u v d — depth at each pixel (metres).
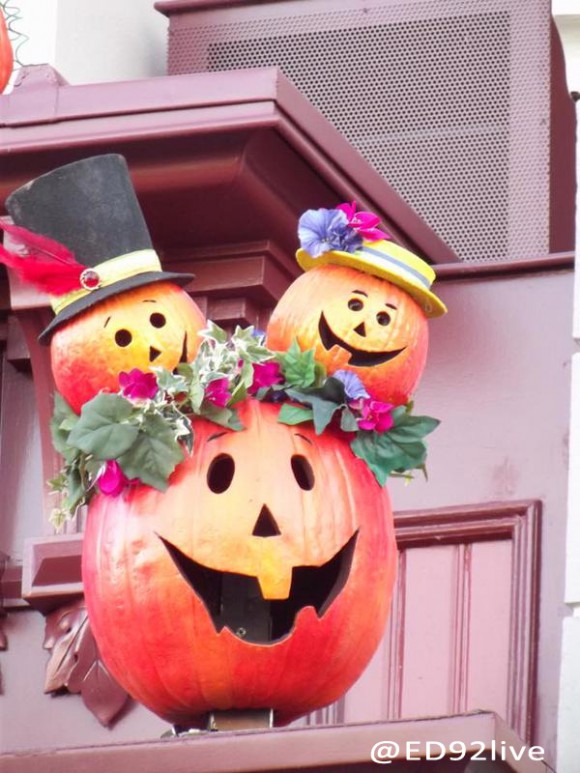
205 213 6.30
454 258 6.90
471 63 7.31
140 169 6.14
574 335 6.17
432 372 6.52
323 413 5.18
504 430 6.42
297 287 5.36
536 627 6.17
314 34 7.46
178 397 5.17
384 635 6.30
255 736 4.90
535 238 7.13
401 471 5.40
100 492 5.28
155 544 5.11
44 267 5.24
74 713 6.36
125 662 5.21
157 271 5.33
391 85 7.36
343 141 6.32
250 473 5.13
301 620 5.13
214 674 5.14
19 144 6.15
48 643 6.39
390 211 6.54
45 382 6.42
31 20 7.05
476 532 6.30
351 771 4.86
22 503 6.55
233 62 7.52
